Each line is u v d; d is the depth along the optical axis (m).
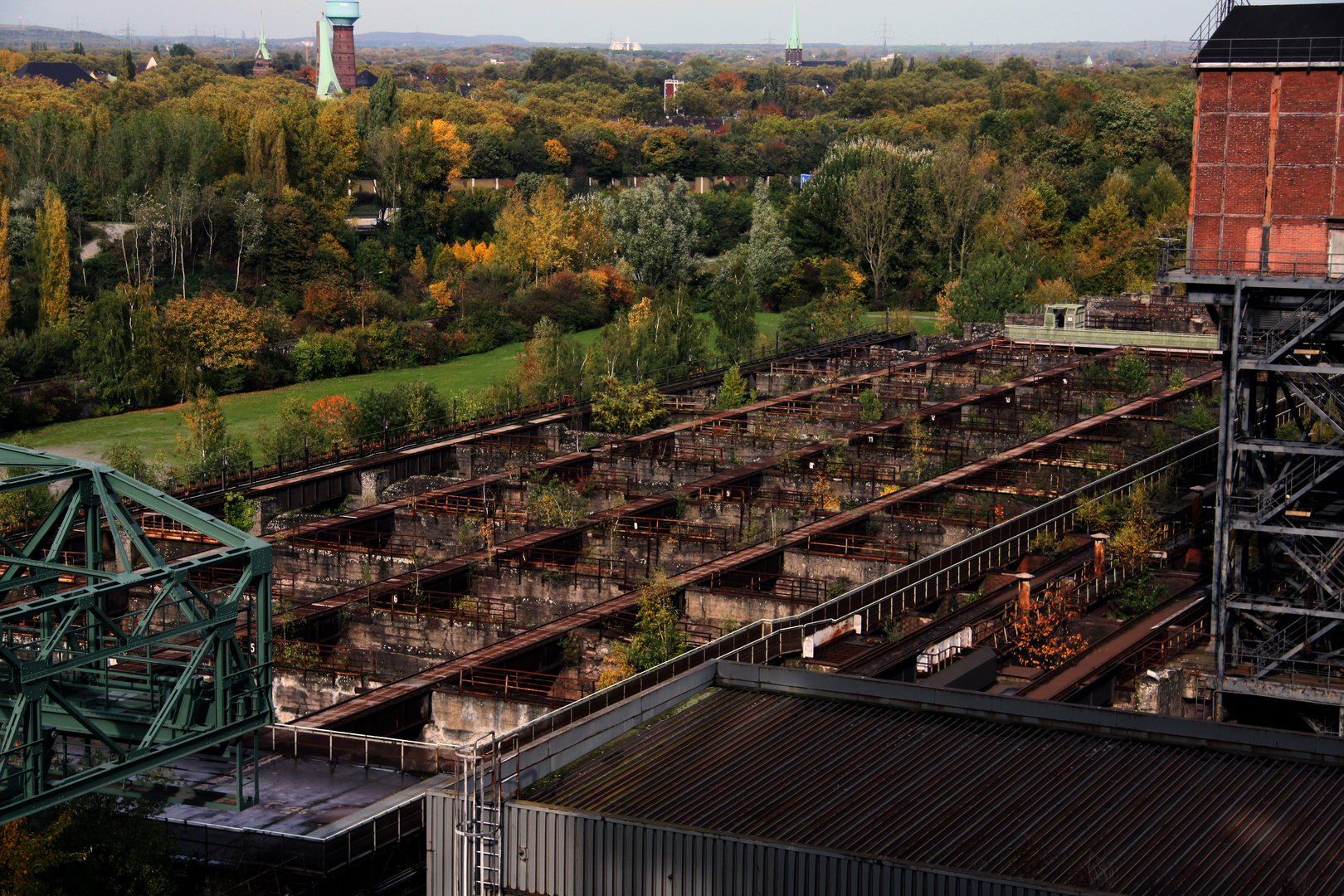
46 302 122.56
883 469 82.62
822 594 62.59
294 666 51.75
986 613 52.41
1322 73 43.69
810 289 177.12
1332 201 44.09
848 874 25.67
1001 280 143.25
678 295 124.00
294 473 79.75
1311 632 47.31
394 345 134.12
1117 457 81.06
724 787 29.27
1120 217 167.38
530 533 67.69
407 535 72.00
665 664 39.12
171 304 120.50
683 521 70.62
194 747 31.02
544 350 104.88
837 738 31.86
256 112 168.50
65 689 34.19
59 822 29.56
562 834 27.70
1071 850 26.17
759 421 94.38
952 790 28.86
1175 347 120.00
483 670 49.31
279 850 32.38
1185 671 46.28
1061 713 31.94
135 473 75.75
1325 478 45.19
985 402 98.56
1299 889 24.72
